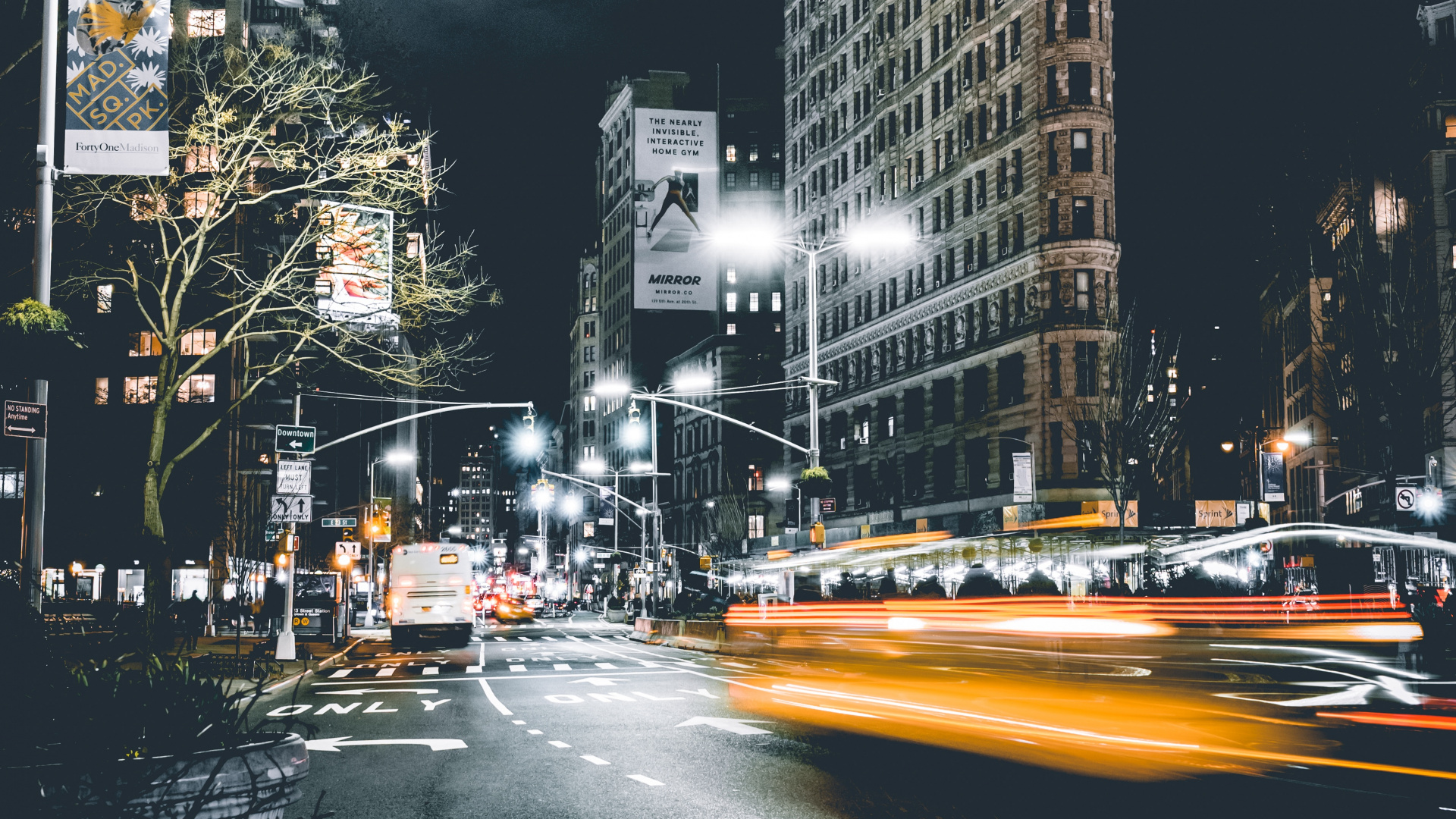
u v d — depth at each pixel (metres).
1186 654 30.52
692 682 25.91
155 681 5.60
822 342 93.38
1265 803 9.89
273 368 27.33
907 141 82.75
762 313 135.88
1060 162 67.06
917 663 29.94
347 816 10.29
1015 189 70.25
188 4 68.12
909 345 81.06
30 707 5.29
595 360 188.75
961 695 21.05
